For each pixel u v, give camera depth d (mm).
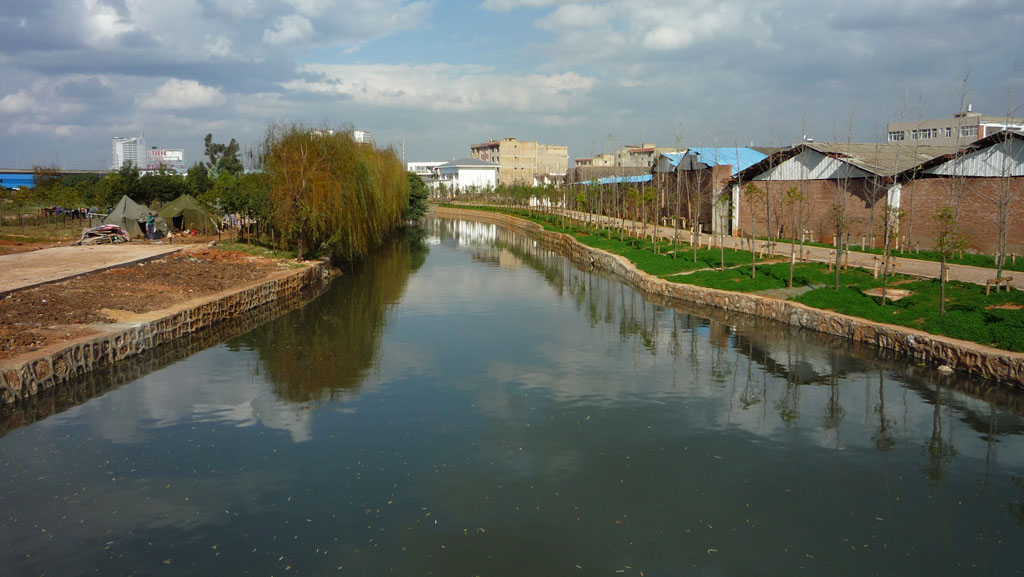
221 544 9258
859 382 15602
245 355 19359
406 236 66062
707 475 11266
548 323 23797
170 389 16047
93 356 16922
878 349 18031
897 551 8984
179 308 21578
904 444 12258
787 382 15953
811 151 36031
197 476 11336
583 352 19484
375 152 53094
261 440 12922
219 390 16016
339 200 35438
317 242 38812
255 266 32188
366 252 44031
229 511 10148
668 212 53125
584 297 29328
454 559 8883
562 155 141000
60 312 19531
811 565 8719
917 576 8453
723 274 27891
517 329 22844
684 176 49094
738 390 15586
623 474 11328
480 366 18125
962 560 8766
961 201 28156
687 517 9922
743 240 38062
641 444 12578
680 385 16094
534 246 56000
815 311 20516
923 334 16812
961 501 10234
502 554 9000
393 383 16609
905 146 37031
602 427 13477
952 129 53500
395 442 12805
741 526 9672
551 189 73875
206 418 14109
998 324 16016
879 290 21547
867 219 32844
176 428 13531
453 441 12820
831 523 9711
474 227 80438
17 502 10414
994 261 24234
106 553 9031
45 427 13484
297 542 9305
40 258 30625
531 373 17391
